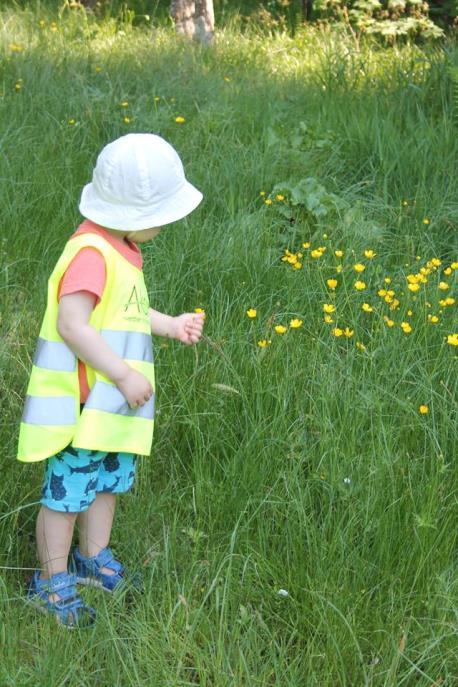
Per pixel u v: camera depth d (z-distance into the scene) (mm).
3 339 3842
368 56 8203
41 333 2686
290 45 9539
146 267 4469
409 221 5059
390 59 8227
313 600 2686
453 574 2814
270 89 7348
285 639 2701
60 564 2773
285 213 4984
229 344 3717
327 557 2781
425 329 3801
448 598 2637
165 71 7379
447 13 11234
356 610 2666
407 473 3143
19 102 6113
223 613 2586
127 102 6398
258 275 4387
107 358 2584
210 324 3994
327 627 2578
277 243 4840
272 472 3170
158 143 2650
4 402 3533
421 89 6676
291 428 3314
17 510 2846
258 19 10891
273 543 2928
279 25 10711
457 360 3635
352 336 3893
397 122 6156
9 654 2525
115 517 3084
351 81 7359
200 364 3637
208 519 3068
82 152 5586
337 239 4805
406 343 3799
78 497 2711
